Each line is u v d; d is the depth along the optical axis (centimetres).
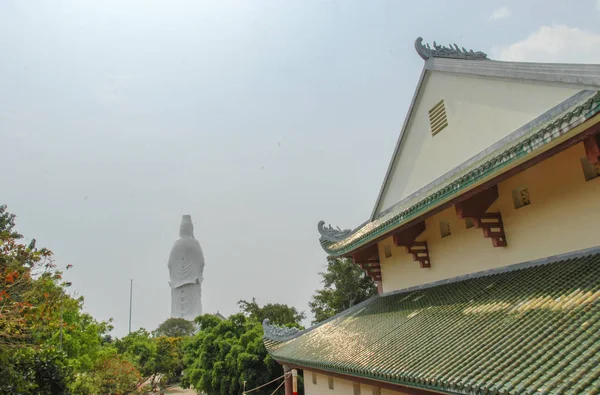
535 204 1270
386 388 1195
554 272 1126
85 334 3694
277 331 2448
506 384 719
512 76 1378
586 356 694
